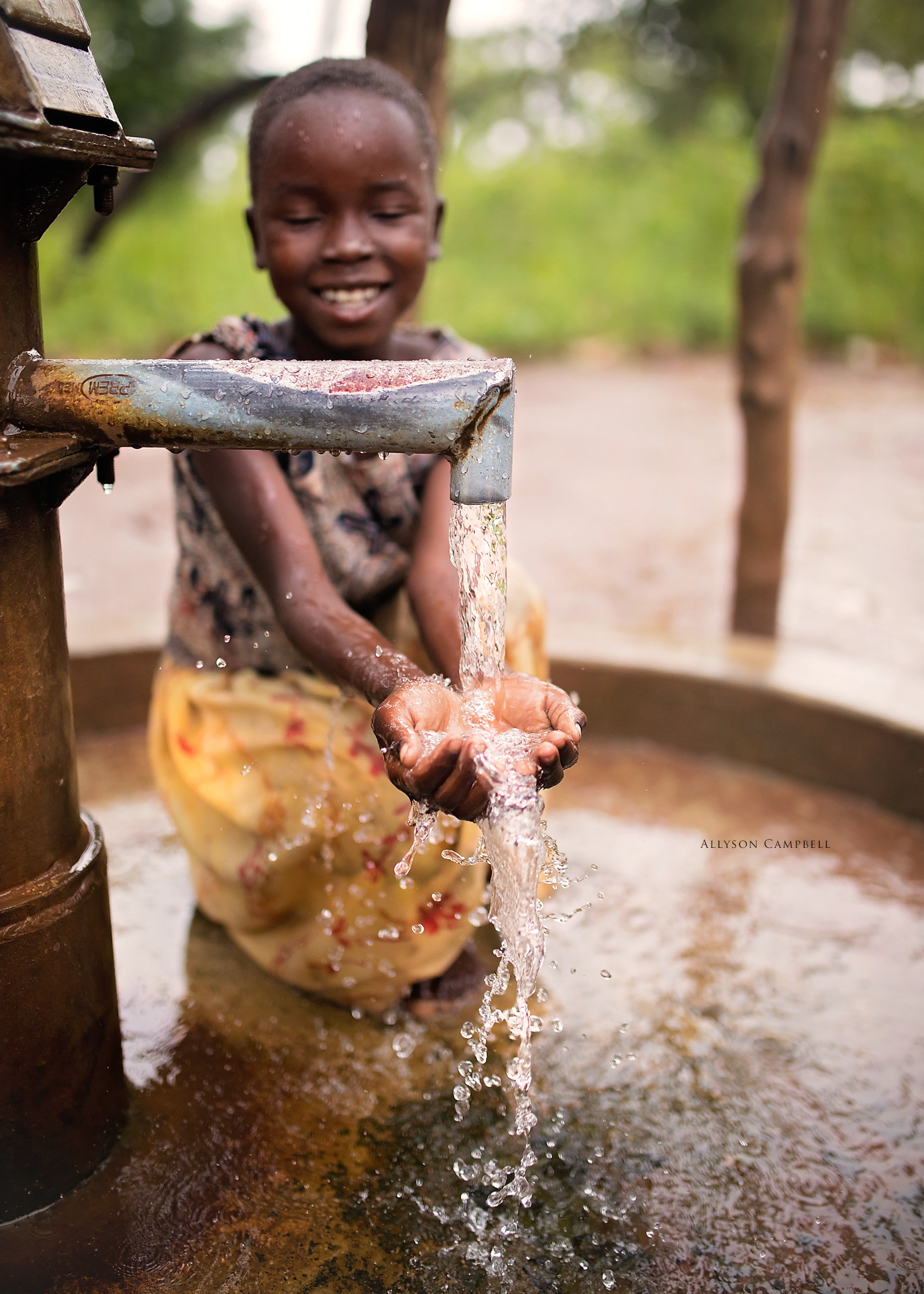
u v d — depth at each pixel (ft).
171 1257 4.13
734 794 7.95
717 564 15.03
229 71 33.73
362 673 4.37
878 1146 4.77
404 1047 5.32
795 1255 4.22
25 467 3.45
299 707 5.19
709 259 33.55
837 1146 4.77
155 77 32.60
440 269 31.76
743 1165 4.65
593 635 9.08
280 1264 4.12
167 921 6.30
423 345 6.16
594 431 22.90
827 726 7.89
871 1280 4.12
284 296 5.56
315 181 5.24
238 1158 4.61
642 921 6.40
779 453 9.78
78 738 8.44
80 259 12.41
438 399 3.64
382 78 5.46
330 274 5.39
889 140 33.71
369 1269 4.11
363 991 5.45
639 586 14.02
